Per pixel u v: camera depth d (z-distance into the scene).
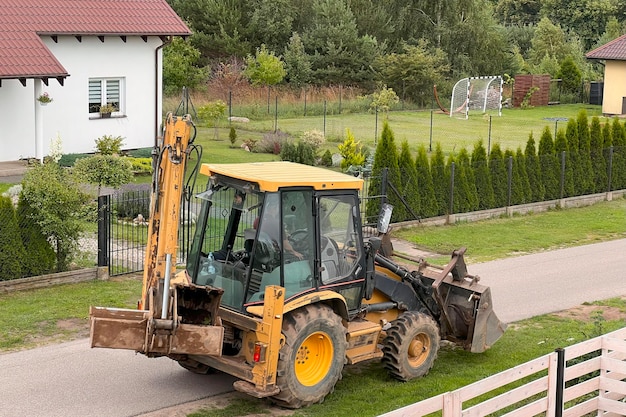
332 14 57.50
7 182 24.16
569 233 23.00
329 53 56.03
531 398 11.58
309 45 57.00
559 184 26.36
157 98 30.59
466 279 12.91
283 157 28.47
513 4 86.19
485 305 12.57
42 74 25.50
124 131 29.81
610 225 24.17
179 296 10.26
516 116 49.25
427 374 12.20
